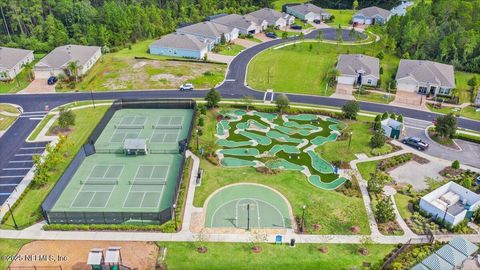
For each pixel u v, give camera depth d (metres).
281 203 67.00
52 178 73.06
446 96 108.75
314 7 184.25
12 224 62.09
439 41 133.50
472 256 56.62
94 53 126.62
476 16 155.75
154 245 58.16
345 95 109.00
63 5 152.38
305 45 147.50
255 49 143.88
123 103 97.75
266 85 114.25
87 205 65.88
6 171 75.44
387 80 118.56
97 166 76.12
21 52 125.81
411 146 85.00
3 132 88.38
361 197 68.69
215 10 184.50
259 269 54.34
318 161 78.94
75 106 100.75
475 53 129.00
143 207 65.50
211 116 95.94
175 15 172.12
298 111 98.62
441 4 162.00
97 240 59.06
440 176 75.19
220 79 117.44
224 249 57.56
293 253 56.97
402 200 68.25
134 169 75.31
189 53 132.75
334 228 61.81
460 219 62.59
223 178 73.12
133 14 154.75
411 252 57.19
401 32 143.38
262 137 87.50
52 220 61.44
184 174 73.19
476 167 78.31
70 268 54.44
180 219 62.72
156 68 123.50
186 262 55.22
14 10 145.88
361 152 82.06
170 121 93.00
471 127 93.81
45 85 112.69
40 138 86.06
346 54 131.00
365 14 176.12
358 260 55.97
